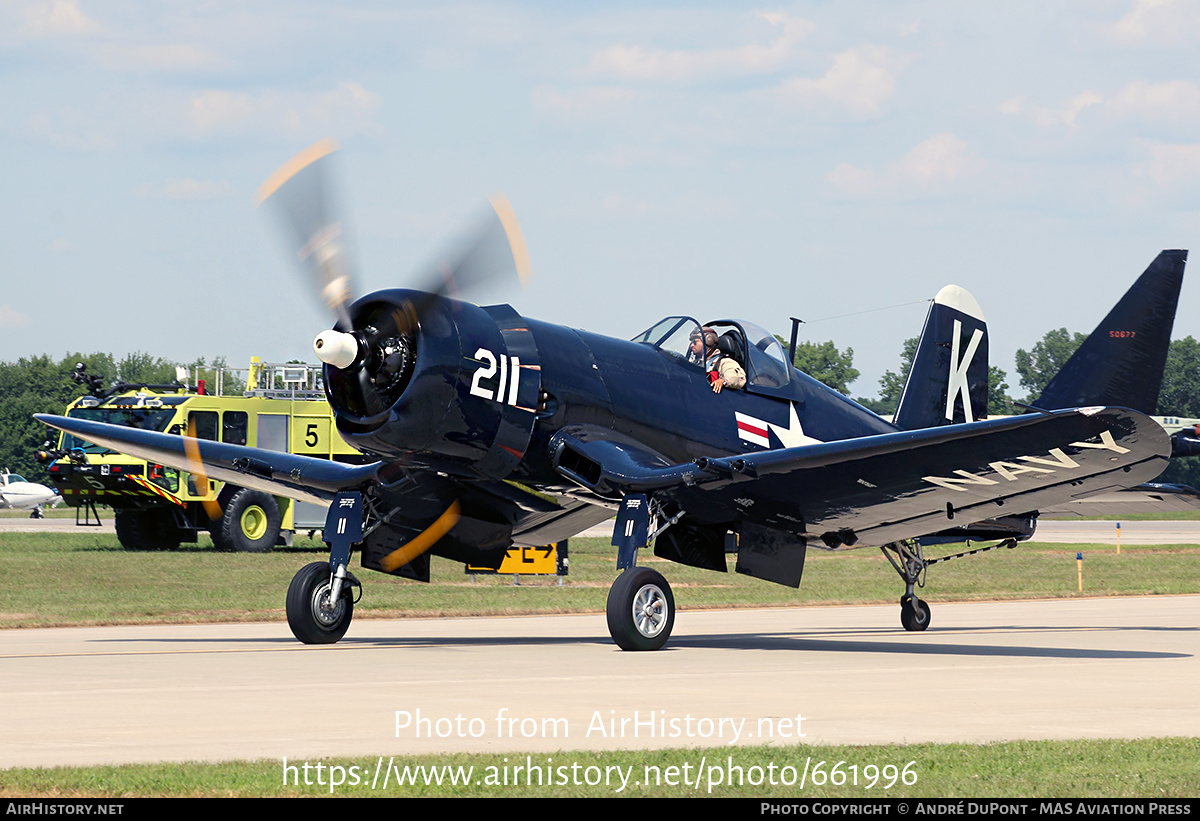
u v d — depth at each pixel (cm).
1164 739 1574
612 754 1450
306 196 2623
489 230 2611
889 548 3494
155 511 6638
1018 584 5631
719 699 1958
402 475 2889
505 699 1934
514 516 3122
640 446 2925
